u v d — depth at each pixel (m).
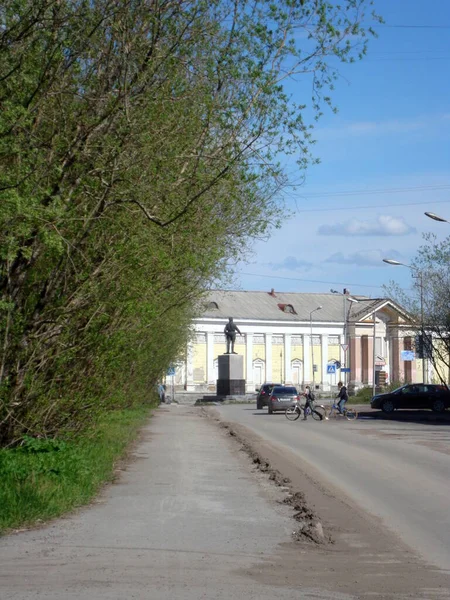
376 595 7.80
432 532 11.26
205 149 15.32
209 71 14.52
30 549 9.45
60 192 14.22
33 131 13.28
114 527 10.84
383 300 101.62
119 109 14.18
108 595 7.45
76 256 15.96
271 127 14.84
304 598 7.59
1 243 12.43
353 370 103.31
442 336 48.84
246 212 19.05
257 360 101.19
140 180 15.09
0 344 15.49
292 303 105.88
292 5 14.22
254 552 9.57
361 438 29.45
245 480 16.20
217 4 14.11
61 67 13.88
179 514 11.98
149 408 50.91
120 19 13.58
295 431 33.59
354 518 12.27
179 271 19.30
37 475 13.48
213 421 39.72
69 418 18.64
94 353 18.27
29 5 12.27
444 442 27.45
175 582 8.02
